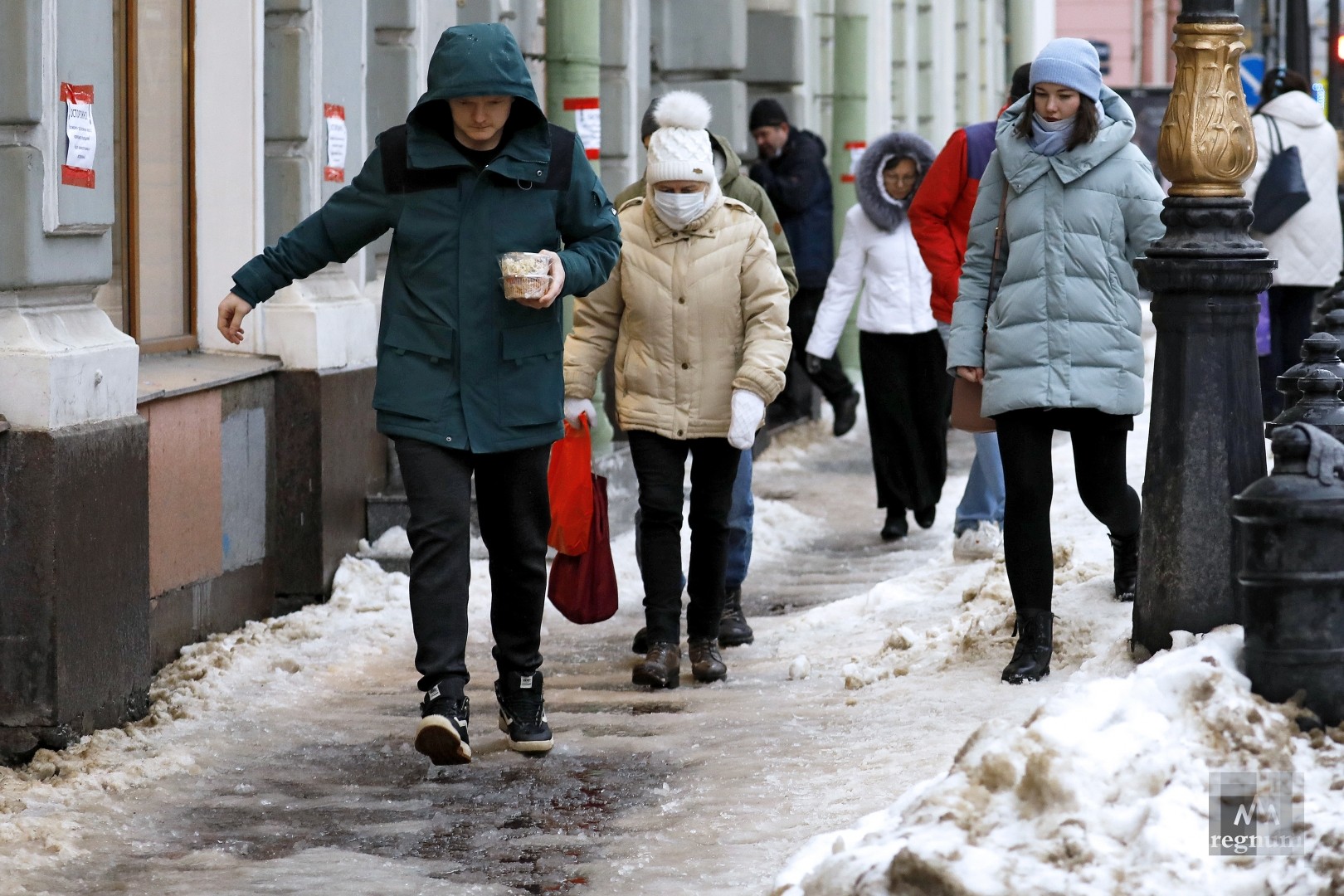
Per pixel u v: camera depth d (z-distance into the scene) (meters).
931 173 33.19
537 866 16.39
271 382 29.11
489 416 19.48
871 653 24.97
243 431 27.95
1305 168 41.16
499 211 19.52
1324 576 14.95
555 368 19.86
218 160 28.97
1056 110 21.27
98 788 19.00
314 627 27.67
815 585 33.22
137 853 17.08
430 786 19.41
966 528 32.03
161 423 24.75
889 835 13.75
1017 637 22.33
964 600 25.84
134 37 26.45
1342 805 13.67
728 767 19.64
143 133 27.11
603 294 24.16
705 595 24.77
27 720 20.02
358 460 31.06
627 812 18.20
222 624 27.17
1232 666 15.27
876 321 37.41
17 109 19.77
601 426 38.47
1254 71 108.62
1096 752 13.90
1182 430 19.75
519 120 19.70
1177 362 19.80
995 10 108.31
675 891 15.41
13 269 19.94
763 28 58.94
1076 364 21.22
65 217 20.48
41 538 19.83
